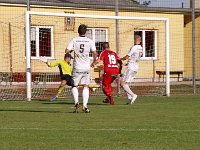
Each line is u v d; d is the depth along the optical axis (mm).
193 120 26016
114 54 37031
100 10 62219
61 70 40500
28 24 41562
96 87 45938
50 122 25125
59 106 35031
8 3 56344
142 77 63281
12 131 21828
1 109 32531
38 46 56938
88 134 20891
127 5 64125
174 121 25547
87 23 60750
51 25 58281
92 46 29797
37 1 57938
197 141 19109
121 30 63031
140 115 28672
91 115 28625
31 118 26984
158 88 53406
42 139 19609
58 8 59469
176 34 68188
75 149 17484
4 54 56250
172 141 19109
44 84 52031
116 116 28078
